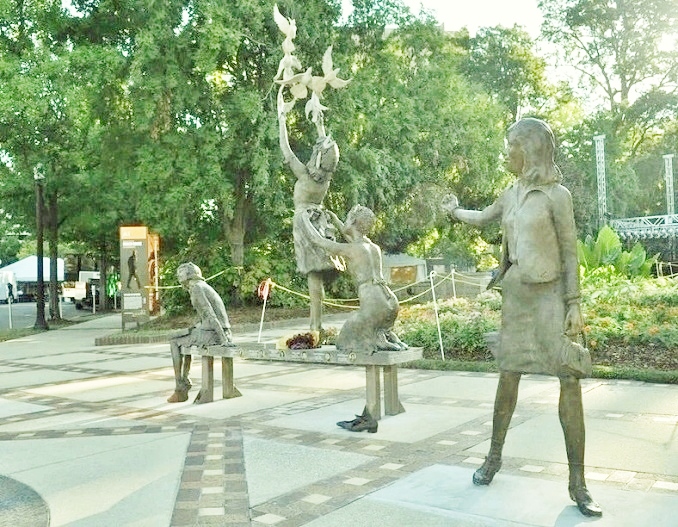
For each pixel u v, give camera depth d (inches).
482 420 261.1
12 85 740.0
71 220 1122.7
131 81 775.7
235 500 173.6
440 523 153.0
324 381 381.4
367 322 258.4
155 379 414.6
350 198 943.0
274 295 914.7
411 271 1412.4
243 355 297.1
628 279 703.1
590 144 1640.0
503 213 176.4
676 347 393.1
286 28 309.6
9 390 390.0
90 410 314.8
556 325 164.4
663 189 1876.2
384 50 1085.8
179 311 874.8
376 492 176.2
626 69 1804.9
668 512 155.9
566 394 162.1
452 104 1143.0
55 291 1110.4
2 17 825.5
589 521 151.6
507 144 171.9
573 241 164.2
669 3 1723.7
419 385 352.8
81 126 836.0
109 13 881.5
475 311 530.0
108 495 181.6
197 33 792.3
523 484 178.7
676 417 256.7
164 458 218.4
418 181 1080.2
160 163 786.2
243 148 841.5
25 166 880.3
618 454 206.7
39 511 170.6
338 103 885.8
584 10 1781.5
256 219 975.0
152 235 880.3
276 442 235.6
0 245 2261.3
